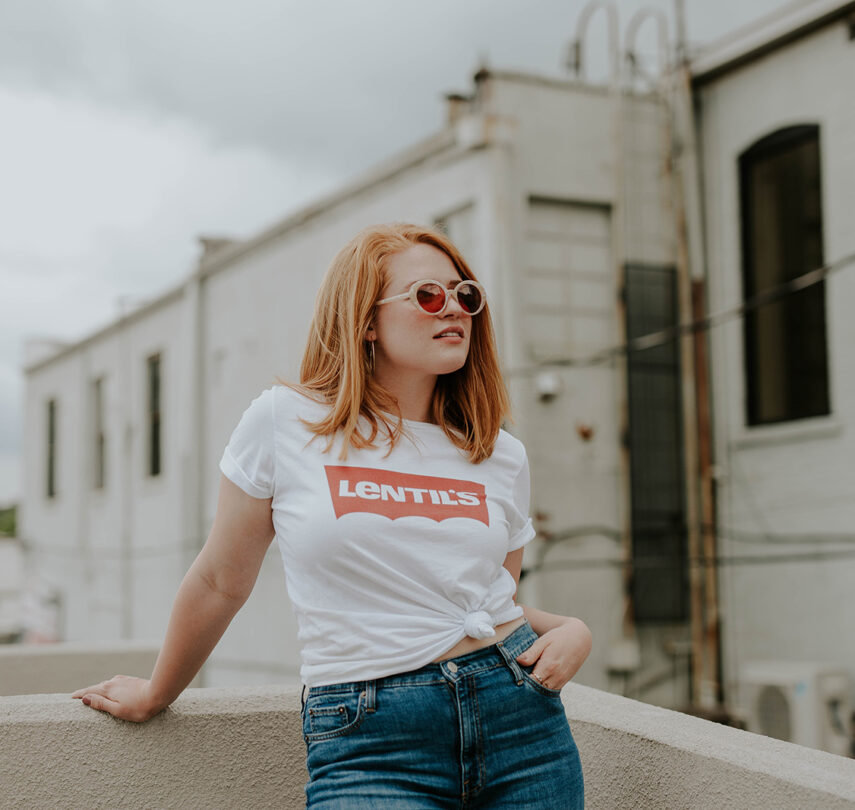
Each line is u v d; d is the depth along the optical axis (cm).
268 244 1234
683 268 864
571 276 861
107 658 500
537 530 827
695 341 865
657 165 886
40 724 194
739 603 840
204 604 180
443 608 168
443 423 190
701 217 887
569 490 845
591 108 873
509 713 168
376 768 160
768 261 838
